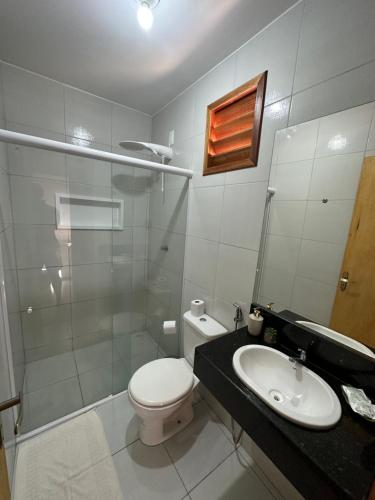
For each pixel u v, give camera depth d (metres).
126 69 1.51
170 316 2.11
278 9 1.01
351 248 0.88
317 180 0.96
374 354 0.84
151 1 0.99
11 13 1.08
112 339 2.22
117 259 2.15
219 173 1.46
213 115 1.48
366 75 0.79
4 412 1.05
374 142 0.80
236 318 1.38
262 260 1.23
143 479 1.16
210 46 1.27
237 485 1.16
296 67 0.99
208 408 1.60
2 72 1.48
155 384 1.30
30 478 1.13
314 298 1.01
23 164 1.58
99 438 1.34
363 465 0.61
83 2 1.03
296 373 0.98
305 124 0.98
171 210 1.96
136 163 1.49
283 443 0.68
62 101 1.72
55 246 1.83
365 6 0.77
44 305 1.86
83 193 1.86
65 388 1.70
